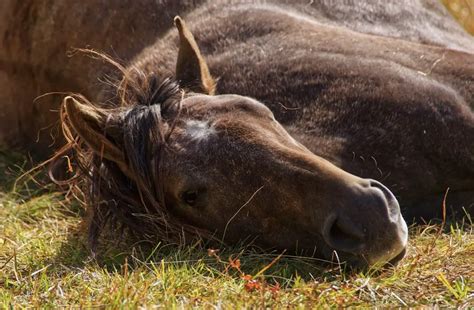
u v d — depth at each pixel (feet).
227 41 62.95
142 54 65.46
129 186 53.78
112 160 53.21
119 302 44.01
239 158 48.96
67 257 53.67
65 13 71.87
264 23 63.36
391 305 43.93
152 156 51.34
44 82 73.92
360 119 57.52
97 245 54.19
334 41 61.31
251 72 60.08
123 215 53.83
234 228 50.55
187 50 57.06
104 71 67.46
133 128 52.06
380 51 60.95
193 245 51.88
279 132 50.90
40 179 71.92
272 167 48.08
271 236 49.80
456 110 58.39
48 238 56.95
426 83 59.06
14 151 77.56
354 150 56.90
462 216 58.90
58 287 47.37
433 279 46.60
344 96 58.08
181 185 50.34
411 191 58.08
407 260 49.65
